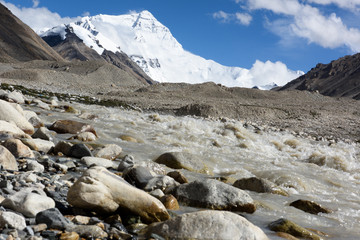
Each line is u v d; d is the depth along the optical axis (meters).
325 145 15.48
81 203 4.22
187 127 15.17
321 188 7.89
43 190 4.75
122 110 23.03
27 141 7.55
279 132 18.75
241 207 5.34
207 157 9.70
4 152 5.66
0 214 3.30
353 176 9.68
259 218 5.18
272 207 5.79
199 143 12.07
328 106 43.94
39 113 14.36
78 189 4.24
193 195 5.43
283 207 5.92
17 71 79.38
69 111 16.56
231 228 3.80
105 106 25.27
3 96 15.88
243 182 7.06
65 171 6.36
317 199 6.75
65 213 4.13
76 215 4.14
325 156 11.16
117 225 4.00
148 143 11.00
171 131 13.80
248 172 8.53
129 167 6.34
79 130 10.70
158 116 18.42
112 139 10.88
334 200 6.84
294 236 4.52
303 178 8.13
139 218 4.33
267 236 4.28
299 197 6.75
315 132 20.55
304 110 33.12
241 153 11.21
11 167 5.63
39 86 41.88
